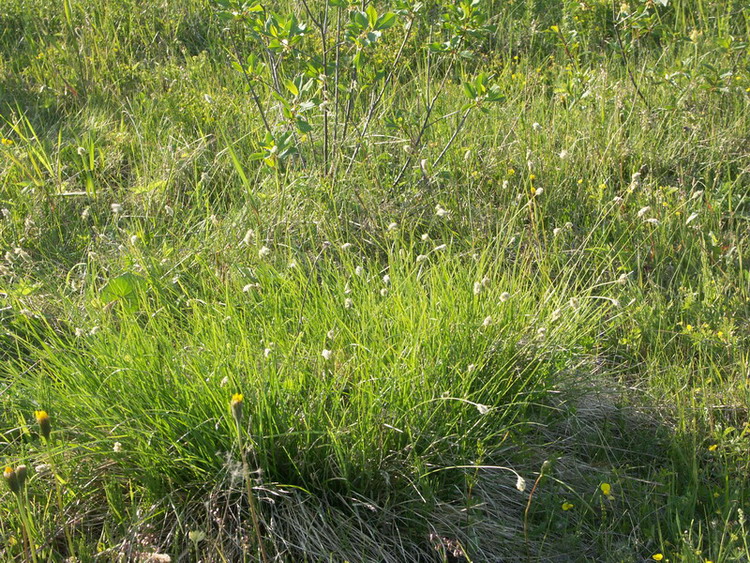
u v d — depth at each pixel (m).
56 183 4.65
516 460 2.90
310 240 4.07
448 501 2.79
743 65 5.71
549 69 6.21
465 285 3.41
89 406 2.74
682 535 2.58
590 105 5.18
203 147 4.95
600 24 6.59
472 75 6.14
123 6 6.92
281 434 2.59
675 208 4.40
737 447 2.98
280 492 2.59
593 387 3.26
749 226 4.32
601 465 3.05
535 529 2.72
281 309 3.32
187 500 2.69
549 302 3.64
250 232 3.48
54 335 3.20
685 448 3.05
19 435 2.90
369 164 4.72
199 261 3.69
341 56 5.46
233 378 2.65
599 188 4.46
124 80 6.07
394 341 3.05
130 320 3.15
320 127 5.09
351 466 2.71
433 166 4.70
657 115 5.16
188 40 6.76
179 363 2.84
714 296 3.81
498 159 4.82
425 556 2.63
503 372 2.98
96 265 4.05
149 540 2.59
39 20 6.93
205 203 4.51
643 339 3.66
